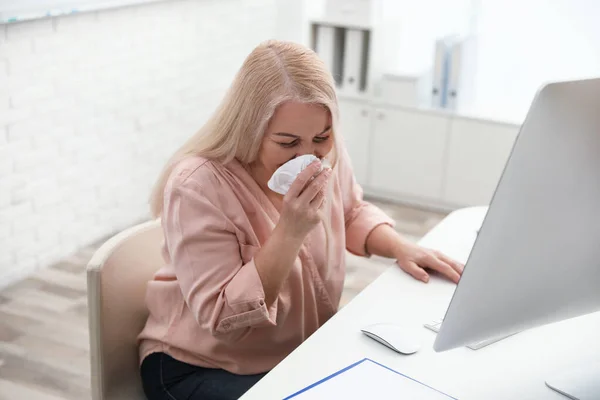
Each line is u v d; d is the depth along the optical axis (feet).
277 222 4.11
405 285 4.50
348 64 12.21
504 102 11.91
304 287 4.52
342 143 4.63
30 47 8.55
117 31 9.76
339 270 4.82
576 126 2.87
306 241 4.51
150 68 10.52
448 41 11.50
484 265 2.98
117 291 4.31
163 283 4.37
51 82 8.96
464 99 11.85
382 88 11.98
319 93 3.89
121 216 10.74
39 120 8.94
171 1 10.55
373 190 12.48
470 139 11.39
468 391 3.37
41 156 9.10
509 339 3.86
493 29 11.72
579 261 3.26
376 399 3.26
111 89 9.92
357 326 3.94
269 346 4.38
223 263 3.98
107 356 4.28
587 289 3.40
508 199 2.87
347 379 3.39
